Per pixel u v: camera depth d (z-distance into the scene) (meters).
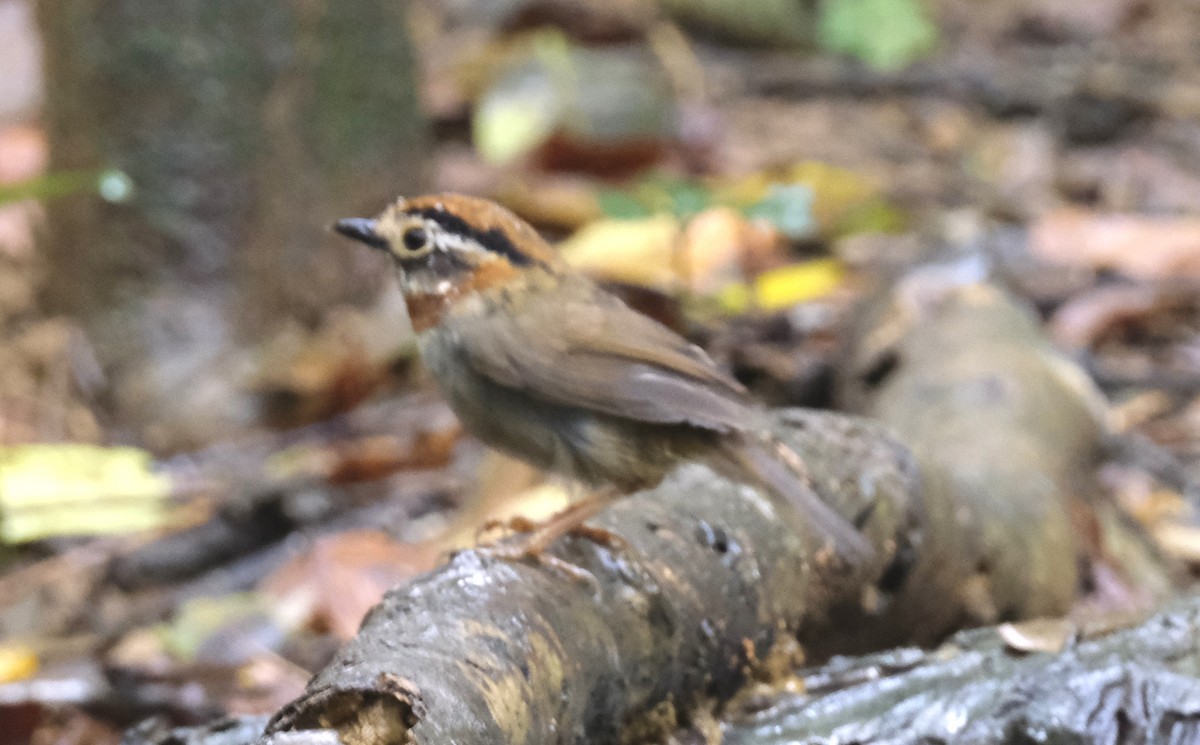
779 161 10.03
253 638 5.09
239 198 7.09
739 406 3.53
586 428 3.57
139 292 7.07
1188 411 6.95
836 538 3.48
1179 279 8.04
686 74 11.59
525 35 11.48
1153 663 3.37
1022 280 7.99
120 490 6.12
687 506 3.62
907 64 12.64
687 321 6.80
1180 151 10.69
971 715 3.32
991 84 11.96
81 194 7.10
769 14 12.71
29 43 10.70
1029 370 5.64
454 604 2.97
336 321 7.12
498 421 3.66
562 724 2.98
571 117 9.37
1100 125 11.09
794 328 7.13
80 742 4.61
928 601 4.25
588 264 7.13
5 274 7.70
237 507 5.98
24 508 5.93
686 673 3.37
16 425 6.84
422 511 6.05
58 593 5.68
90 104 7.04
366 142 7.36
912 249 8.38
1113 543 5.52
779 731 3.44
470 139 10.32
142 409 6.93
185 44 6.98
